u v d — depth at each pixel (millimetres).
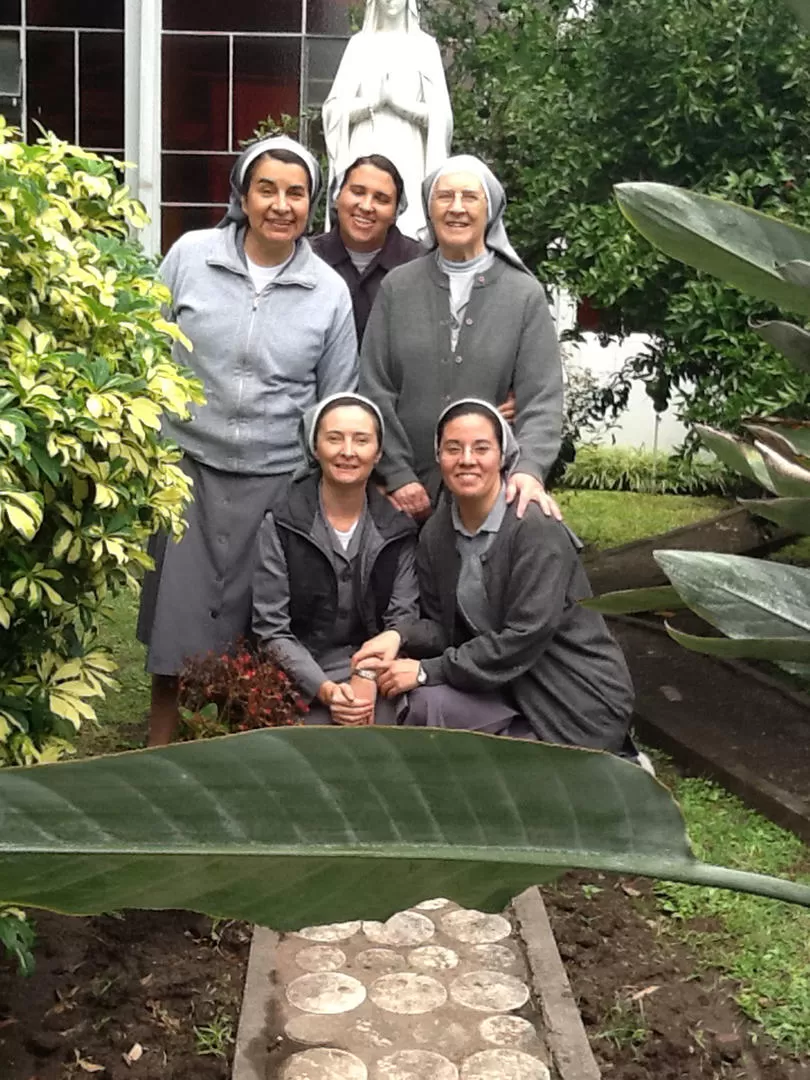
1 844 730
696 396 5082
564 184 5496
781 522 960
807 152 5117
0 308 2578
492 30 6816
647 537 6934
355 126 6199
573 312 7406
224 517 3834
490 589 3725
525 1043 2668
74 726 2816
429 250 4137
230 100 8891
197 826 771
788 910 3254
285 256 3822
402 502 3938
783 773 3988
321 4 8781
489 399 3936
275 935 3072
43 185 2775
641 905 3320
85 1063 2584
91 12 8844
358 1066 2572
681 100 4969
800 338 961
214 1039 2672
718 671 5035
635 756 4016
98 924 3123
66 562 2730
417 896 836
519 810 835
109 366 2656
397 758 806
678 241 972
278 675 3568
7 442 2318
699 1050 2684
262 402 3789
